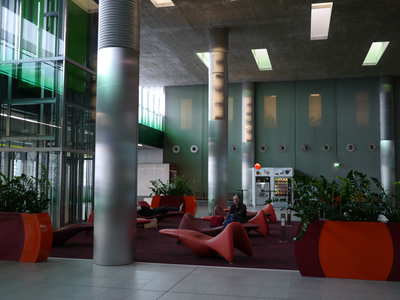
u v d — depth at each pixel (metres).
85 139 12.37
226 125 18.28
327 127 27.69
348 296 5.11
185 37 19.83
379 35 19.33
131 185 7.25
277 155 28.12
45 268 6.76
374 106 27.19
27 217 7.32
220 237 7.48
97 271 6.54
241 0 15.61
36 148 11.45
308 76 27.06
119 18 7.34
